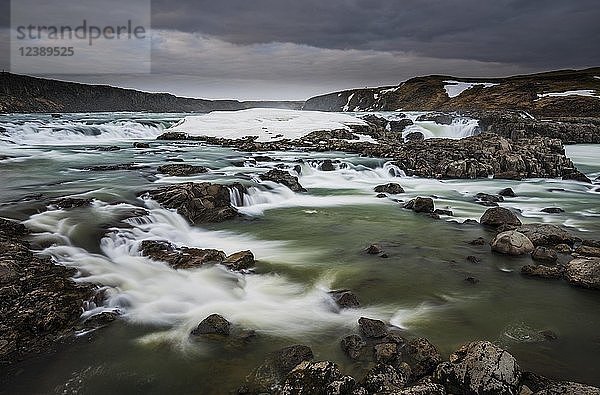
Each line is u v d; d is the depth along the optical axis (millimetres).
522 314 8570
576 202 19328
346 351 6992
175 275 9711
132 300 8562
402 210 17328
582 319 8391
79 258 9875
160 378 6328
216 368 6574
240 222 15023
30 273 8625
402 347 7148
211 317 7723
